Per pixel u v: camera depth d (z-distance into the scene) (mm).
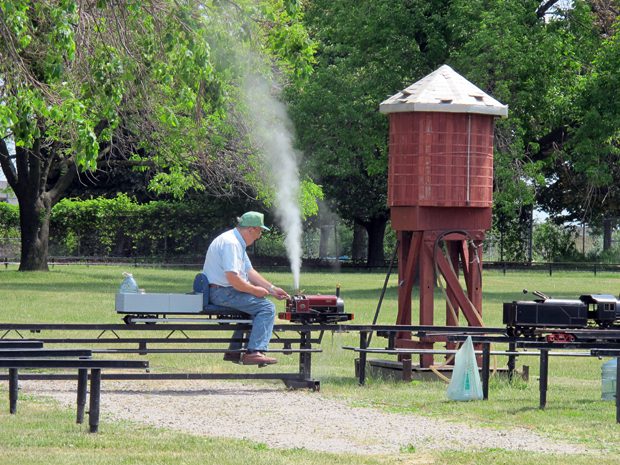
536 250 81938
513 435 13766
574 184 71562
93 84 21000
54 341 17328
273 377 18172
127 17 21859
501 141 49062
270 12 22297
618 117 48000
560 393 18234
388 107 21062
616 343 17484
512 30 48938
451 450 12570
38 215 57656
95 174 83562
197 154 47812
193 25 20359
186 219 78500
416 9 51625
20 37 20672
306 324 18453
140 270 64875
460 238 21109
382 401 16844
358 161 56719
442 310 39312
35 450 11758
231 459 11453
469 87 21250
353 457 11875
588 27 52562
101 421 14094
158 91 27297
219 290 17641
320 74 51969
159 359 21969
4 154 56312
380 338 27609
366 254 92625
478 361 20953
